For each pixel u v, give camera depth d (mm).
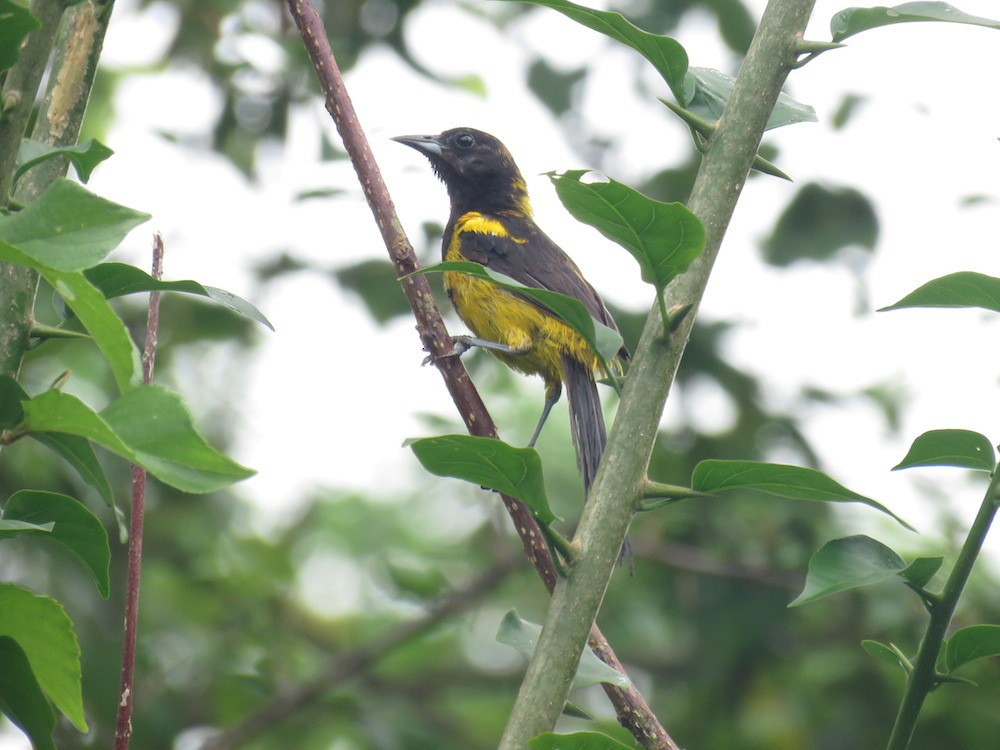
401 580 13375
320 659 14438
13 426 3465
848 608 12117
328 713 13125
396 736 12602
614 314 12359
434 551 15328
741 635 12188
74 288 2725
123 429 2779
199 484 2746
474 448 3588
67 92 4230
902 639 11594
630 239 3742
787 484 3834
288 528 15844
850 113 12273
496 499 13898
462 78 13102
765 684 12203
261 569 14180
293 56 12164
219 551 13930
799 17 4301
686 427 12781
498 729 14070
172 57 12852
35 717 3518
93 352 12203
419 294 5762
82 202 2783
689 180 12711
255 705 12961
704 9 12727
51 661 3535
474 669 15180
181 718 12227
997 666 11125
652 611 12688
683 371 12656
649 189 12797
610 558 3809
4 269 3914
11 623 3502
